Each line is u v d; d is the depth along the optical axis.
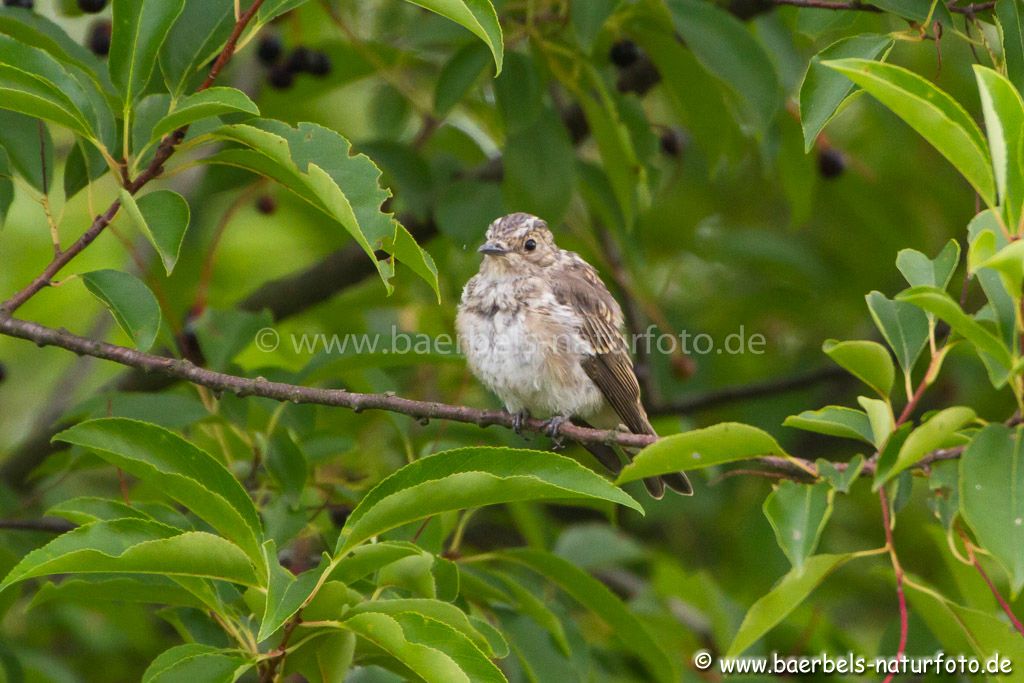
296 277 13.76
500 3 10.78
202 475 7.38
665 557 13.40
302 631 7.33
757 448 7.30
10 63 7.54
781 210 16.64
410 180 12.48
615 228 12.41
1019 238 6.87
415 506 7.01
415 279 13.85
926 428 6.75
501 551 9.34
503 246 11.23
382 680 8.70
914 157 15.44
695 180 15.92
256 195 14.05
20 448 13.10
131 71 7.70
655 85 13.77
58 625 13.20
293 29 13.70
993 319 7.28
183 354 11.73
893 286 15.95
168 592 7.94
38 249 15.49
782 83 12.21
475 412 8.49
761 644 11.80
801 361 16.48
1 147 8.36
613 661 11.62
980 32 8.45
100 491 13.78
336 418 12.35
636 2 10.93
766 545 13.99
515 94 10.93
